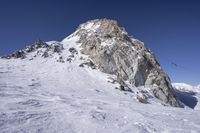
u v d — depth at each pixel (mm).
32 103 19016
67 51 57438
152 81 47281
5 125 12508
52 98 23578
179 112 28766
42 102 20250
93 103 24891
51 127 13695
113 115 19562
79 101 24688
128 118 19359
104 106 24031
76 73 44812
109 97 33344
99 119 17250
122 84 42531
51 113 16719
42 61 49281
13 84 28703
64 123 14898
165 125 18719
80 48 59188
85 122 15859
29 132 12250
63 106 20016
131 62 48969
